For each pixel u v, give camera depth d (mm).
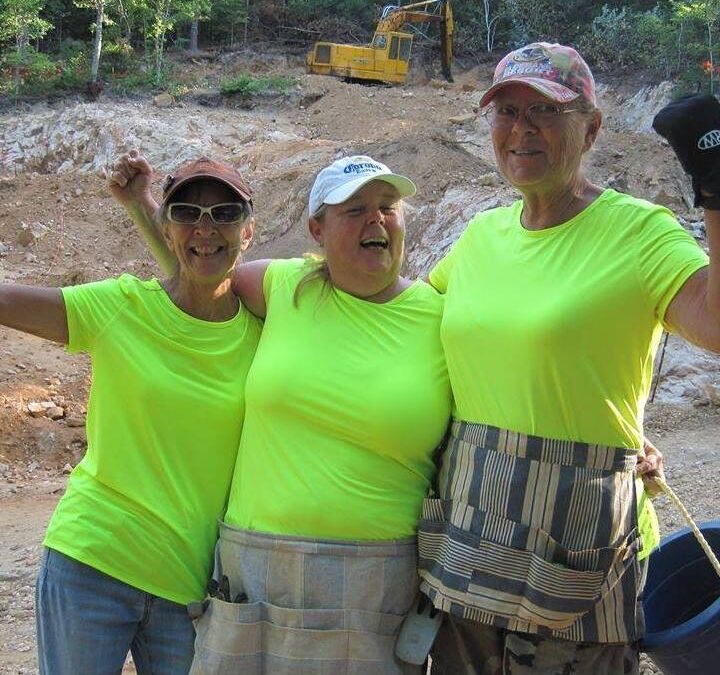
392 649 3242
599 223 3033
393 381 3275
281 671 3209
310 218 3482
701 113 2514
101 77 42906
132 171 3820
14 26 44625
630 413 3055
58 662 3332
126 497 3391
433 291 3539
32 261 20969
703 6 37281
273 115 35062
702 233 14109
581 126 3121
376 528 3225
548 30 49500
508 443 3049
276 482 3297
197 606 3373
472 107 34312
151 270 20641
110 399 3424
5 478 10500
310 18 54188
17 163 34031
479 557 3045
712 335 2730
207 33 51938
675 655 3197
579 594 2979
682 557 3730
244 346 3570
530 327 2977
